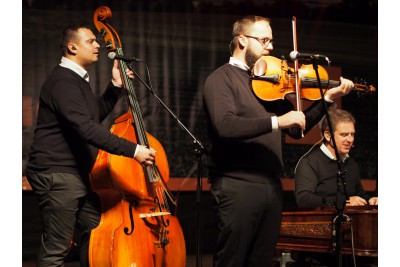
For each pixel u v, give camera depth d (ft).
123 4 17.38
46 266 10.18
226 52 18.35
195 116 18.02
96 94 16.78
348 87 10.15
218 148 9.53
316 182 12.31
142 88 17.51
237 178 9.29
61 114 10.11
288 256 12.46
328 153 12.55
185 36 17.98
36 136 10.53
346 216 10.13
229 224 9.25
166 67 17.78
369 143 19.63
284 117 9.00
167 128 17.71
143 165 10.01
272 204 9.45
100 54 16.85
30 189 16.15
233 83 9.52
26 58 16.35
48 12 16.58
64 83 10.28
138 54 17.53
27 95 16.31
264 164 9.41
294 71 9.80
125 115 11.15
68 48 10.80
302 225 10.98
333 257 12.07
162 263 10.36
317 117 10.15
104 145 9.78
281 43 18.84
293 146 18.85
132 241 9.89
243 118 9.07
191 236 18.16
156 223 10.36
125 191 10.09
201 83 18.11
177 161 17.78
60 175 10.24
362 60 19.67
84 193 10.50
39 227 16.70
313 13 19.22
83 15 16.89
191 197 18.19
